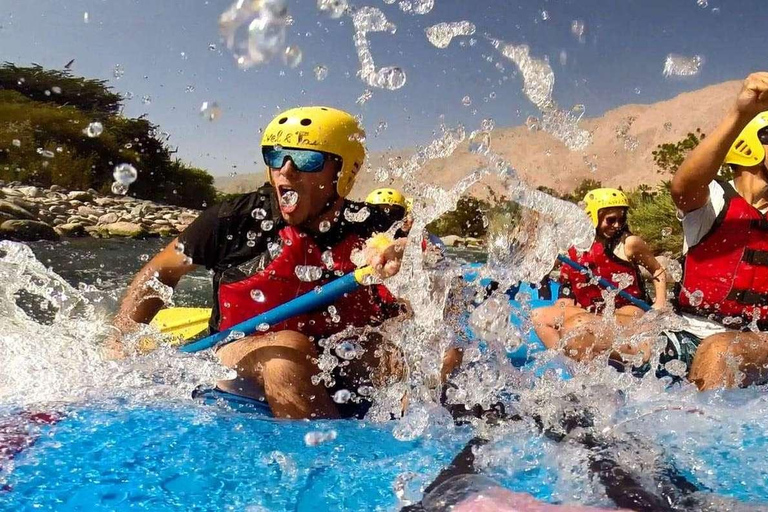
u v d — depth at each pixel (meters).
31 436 1.77
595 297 4.01
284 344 2.21
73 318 2.66
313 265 2.38
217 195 18.58
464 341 2.36
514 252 2.41
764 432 1.88
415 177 2.33
